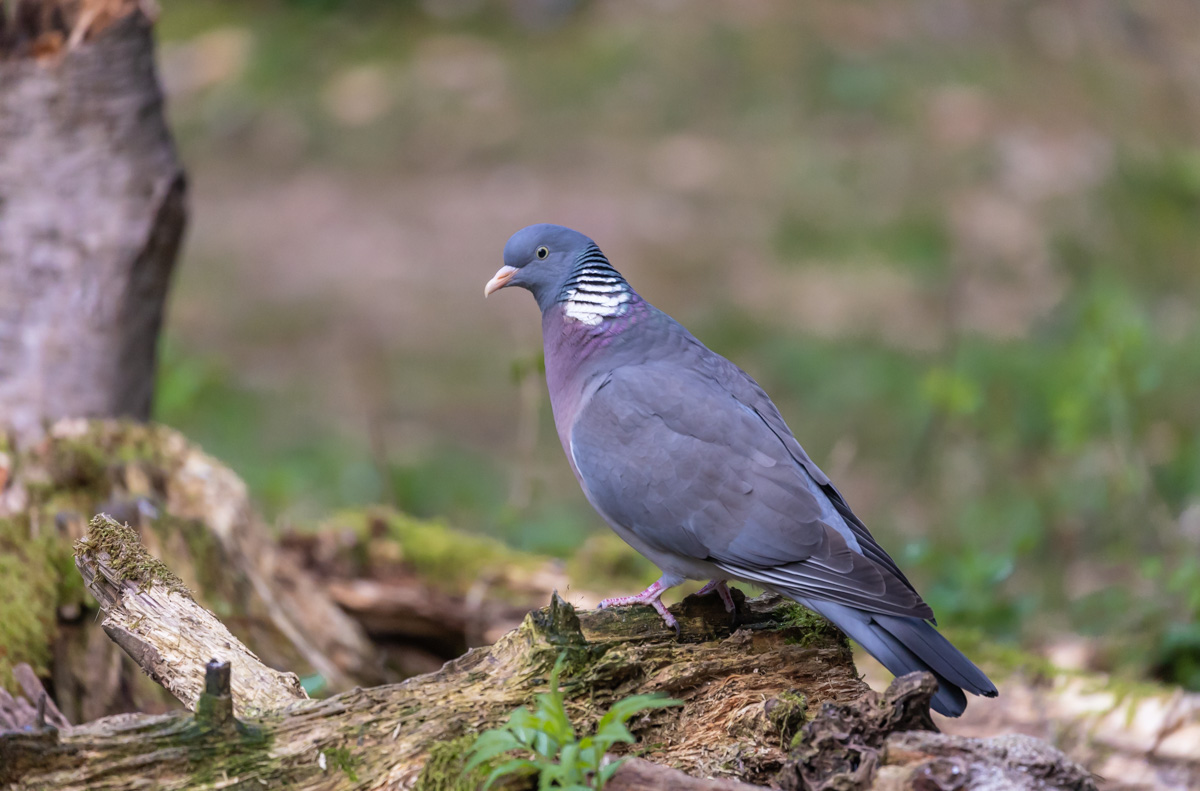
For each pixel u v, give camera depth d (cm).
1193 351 1694
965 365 1655
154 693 741
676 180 2228
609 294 698
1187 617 962
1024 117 2494
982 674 539
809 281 1962
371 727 502
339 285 1989
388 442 1566
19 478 794
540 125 2409
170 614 561
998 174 2286
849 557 577
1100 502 1254
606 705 541
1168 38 2911
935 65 2614
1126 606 1013
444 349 1831
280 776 484
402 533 1060
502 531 1251
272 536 998
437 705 515
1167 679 922
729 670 577
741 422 623
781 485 604
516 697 521
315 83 2609
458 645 998
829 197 2195
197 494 849
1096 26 2878
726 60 2575
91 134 943
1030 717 802
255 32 2783
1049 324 1847
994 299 1933
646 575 1078
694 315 1861
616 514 639
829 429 1586
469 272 2017
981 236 2103
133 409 977
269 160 2375
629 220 2103
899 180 2248
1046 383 1562
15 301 941
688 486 613
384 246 2088
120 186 948
